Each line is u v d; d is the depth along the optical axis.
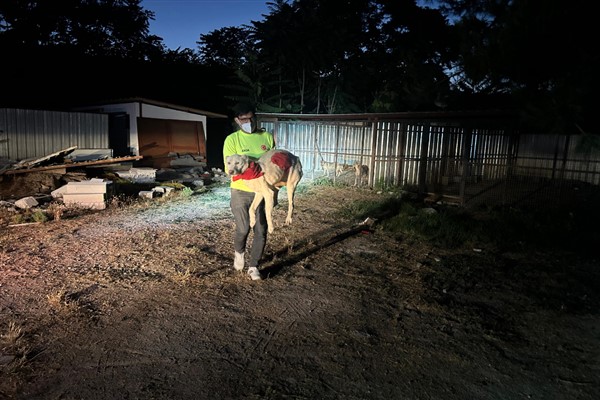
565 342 3.95
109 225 7.80
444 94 8.45
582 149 4.77
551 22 4.77
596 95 4.66
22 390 3.10
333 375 3.35
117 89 21.50
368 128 14.16
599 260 6.32
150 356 3.57
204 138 15.55
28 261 5.77
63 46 21.95
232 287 5.01
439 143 14.56
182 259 5.93
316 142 15.23
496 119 9.52
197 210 9.24
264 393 3.11
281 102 19.78
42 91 19.14
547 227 8.19
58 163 11.09
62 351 3.62
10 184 9.96
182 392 3.11
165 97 21.61
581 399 3.12
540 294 5.03
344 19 23.05
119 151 14.39
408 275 5.57
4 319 4.12
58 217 8.16
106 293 4.77
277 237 7.19
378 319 4.31
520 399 3.11
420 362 3.56
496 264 6.06
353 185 13.27
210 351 3.66
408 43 22.17
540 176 14.53
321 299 4.75
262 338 3.90
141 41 26.12
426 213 9.15
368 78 21.95
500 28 5.59
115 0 24.73
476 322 4.27
